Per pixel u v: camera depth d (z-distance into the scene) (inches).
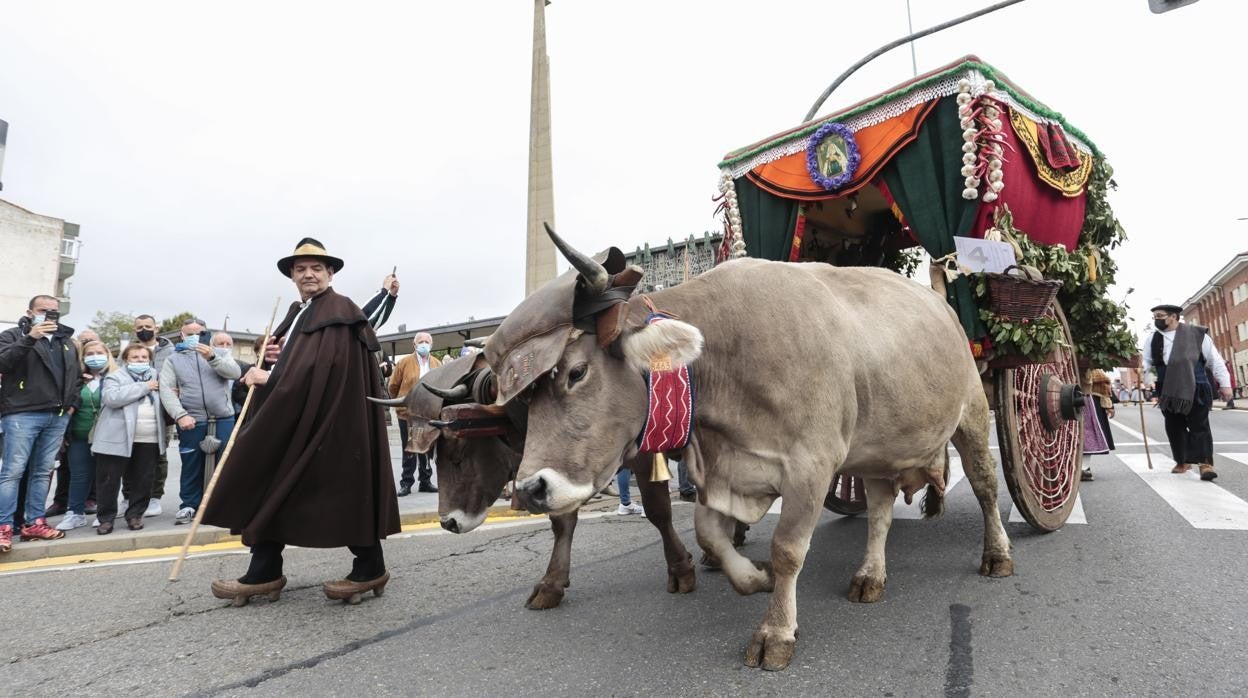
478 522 147.3
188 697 106.7
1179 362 281.4
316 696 106.0
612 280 106.7
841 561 176.2
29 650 128.2
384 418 160.4
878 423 132.6
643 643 123.8
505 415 135.2
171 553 218.2
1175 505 225.5
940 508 166.9
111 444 235.3
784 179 215.6
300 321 157.5
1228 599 132.6
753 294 122.0
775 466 117.4
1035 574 154.8
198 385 257.3
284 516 146.6
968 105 170.4
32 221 1360.7
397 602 155.5
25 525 225.1
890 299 146.0
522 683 108.3
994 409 177.3
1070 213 208.1
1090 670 104.0
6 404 217.6
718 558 121.9
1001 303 164.4
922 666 108.2
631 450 108.8
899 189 191.2
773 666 108.5
